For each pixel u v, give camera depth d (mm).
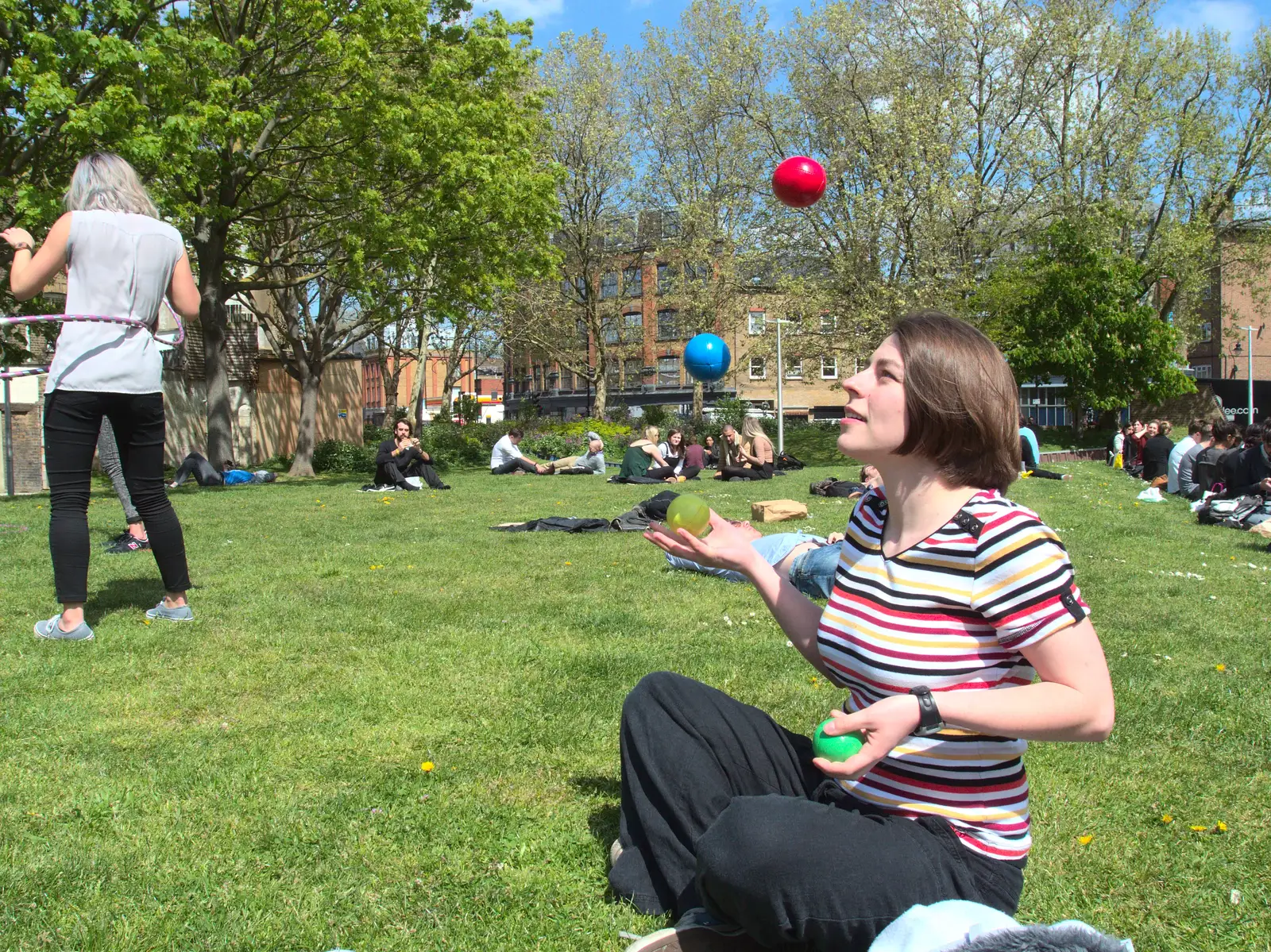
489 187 18953
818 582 5113
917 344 1782
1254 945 2182
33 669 4109
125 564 6859
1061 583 1648
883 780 1827
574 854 2549
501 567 7082
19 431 18281
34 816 2705
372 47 18000
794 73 30625
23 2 13672
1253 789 3053
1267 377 53188
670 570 6910
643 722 2201
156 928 2164
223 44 15406
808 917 1677
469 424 34250
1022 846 1780
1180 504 13000
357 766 3125
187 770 3053
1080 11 28938
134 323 4621
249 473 19922
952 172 27094
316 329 23578
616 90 35062
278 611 5375
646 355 54938
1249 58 31375
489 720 3586
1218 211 32062
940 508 1780
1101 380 31281
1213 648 4801
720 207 34312
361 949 2105
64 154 14523
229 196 18469
